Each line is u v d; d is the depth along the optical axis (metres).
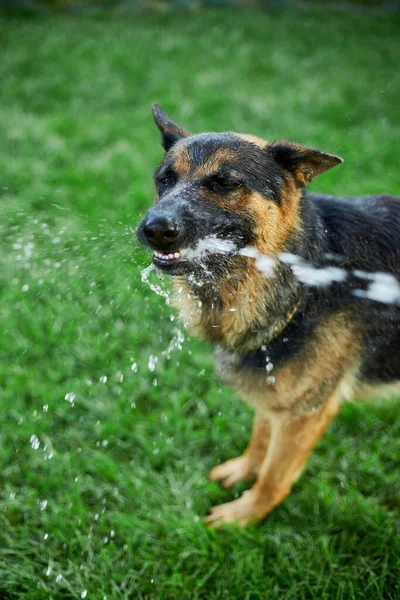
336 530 3.22
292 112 7.66
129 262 3.84
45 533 3.14
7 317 4.49
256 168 2.58
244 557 3.03
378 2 13.24
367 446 3.70
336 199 2.96
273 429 2.97
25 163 6.24
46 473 3.46
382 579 2.90
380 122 7.36
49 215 5.16
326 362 2.72
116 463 3.55
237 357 2.84
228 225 2.54
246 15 12.62
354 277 2.72
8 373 4.08
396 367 2.92
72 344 4.34
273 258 2.63
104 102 8.24
